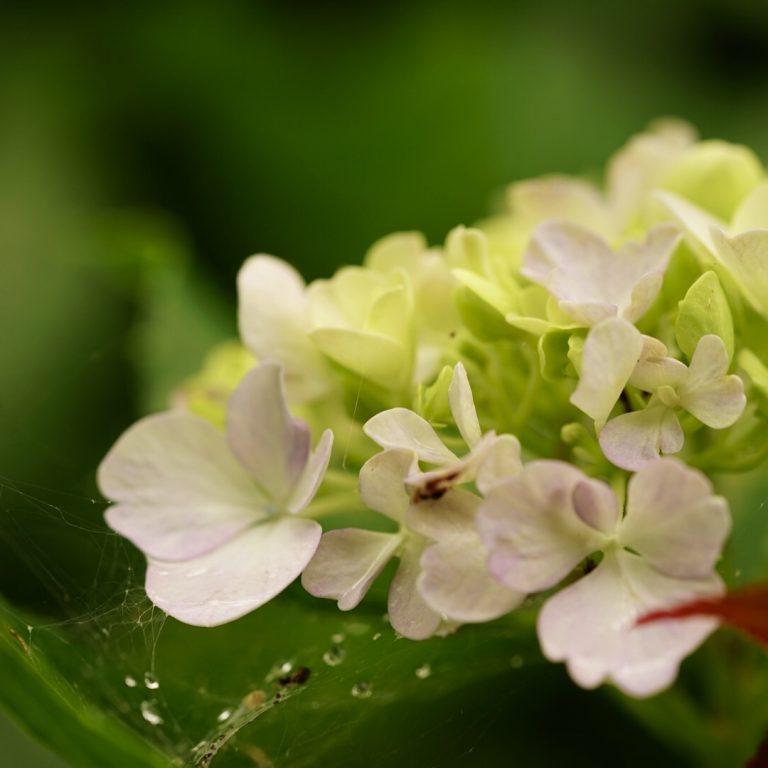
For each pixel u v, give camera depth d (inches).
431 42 30.9
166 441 20.5
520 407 21.0
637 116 30.8
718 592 19.0
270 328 21.3
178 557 20.2
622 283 20.4
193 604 19.8
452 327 21.4
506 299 20.6
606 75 31.3
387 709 21.3
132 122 30.6
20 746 23.0
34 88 30.5
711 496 18.9
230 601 19.8
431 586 19.3
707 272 20.0
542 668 22.0
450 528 19.4
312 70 30.7
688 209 20.9
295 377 21.2
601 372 19.5
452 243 21.0
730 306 20.4
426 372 21.3
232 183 30.5
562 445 21.1
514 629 21.5
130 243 26.7
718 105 30.9
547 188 22.5
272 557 20.0
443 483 19.4
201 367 26.3
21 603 22.3
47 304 28.1
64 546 22.3
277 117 30.3
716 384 19.8
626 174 22.7
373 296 21.0
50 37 30.9
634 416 19.8
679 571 19.1
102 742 20.4
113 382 26.4
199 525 20.3
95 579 21.7
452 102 30.4
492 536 19.1
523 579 19.1
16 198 29.3
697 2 31.5
